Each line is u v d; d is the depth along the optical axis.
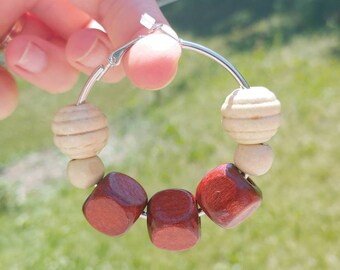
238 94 0.11
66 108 0.12
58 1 0.16
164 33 0.12
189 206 0.12
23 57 0.16
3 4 0.16
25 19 0.17
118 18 0.14
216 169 0.12
